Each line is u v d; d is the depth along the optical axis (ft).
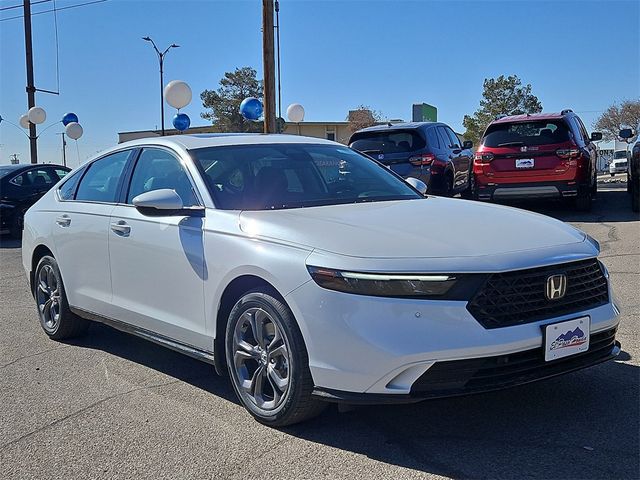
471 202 14.79
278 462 10.75
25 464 11.14
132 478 10.50
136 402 13.73
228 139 16.02
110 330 19.86
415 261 10.50
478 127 199.21
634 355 15.05
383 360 10.21
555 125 35.70
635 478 9.82
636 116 226.79
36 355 17.44
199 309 13.32
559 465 10.26
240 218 12.78
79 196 17.93
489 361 10.34
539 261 10.89
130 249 15.10
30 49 79.66
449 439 11.31
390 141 37.86
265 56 47.98
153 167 15.76
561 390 13.23
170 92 51.85
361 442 11.32
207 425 12.37
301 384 11.23
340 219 12.34
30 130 79.51
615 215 36.45
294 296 11.10
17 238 44.98
